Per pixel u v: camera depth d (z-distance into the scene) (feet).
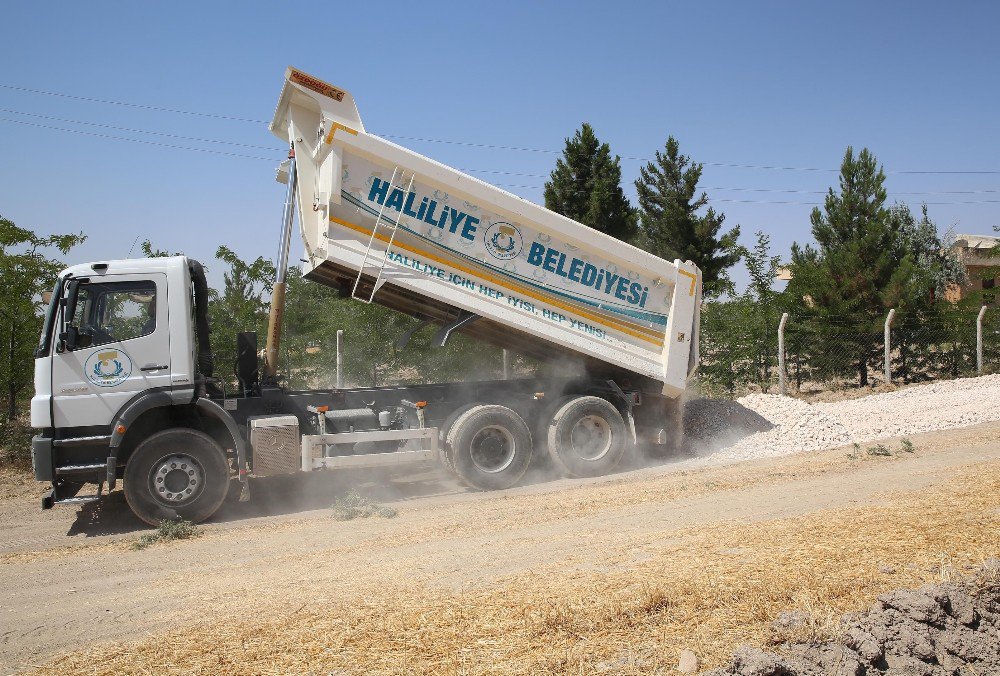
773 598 15.12
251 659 13.78
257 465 28.63
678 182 89.35
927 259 104.12
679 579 16.26
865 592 15.38
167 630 15.89
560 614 14.73
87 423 26.84
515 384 34.50
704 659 12.89
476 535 23.09
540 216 31.96
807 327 59.57
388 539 23.49
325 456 30.12
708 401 42.60
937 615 14.11
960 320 63.41
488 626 14.48
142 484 26.96
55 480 26.89
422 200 30.83
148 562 22.95
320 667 13.26
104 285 27.37
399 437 30.68
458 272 31.40
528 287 32.40
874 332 59.36
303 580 19.10
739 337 58.95
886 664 13.07
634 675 12.50
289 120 31.71
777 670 12.24
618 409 34.83
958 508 21.43
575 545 20.76
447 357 50.80
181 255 29.37
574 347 32.96
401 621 15.01
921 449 34.24
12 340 41.27
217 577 20.44
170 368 27.61
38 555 24.75
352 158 29.96
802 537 19.29
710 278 85.81
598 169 72.74
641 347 34.50
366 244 30.35
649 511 24.94
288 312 55.21
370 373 51.01
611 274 33.60
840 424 40.14
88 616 17.54
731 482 29.25
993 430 38.52
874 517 20.92
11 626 17.26
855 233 62.13
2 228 42.14
